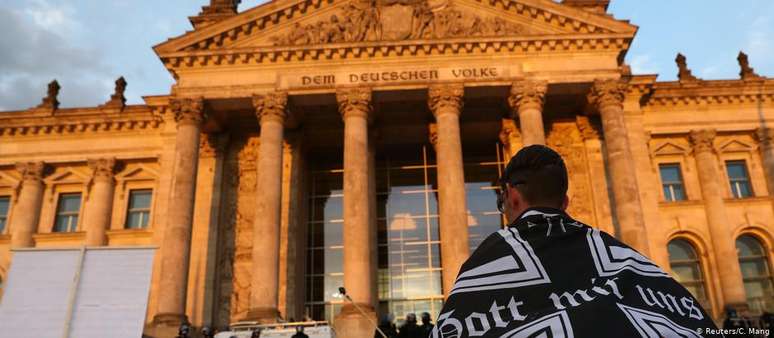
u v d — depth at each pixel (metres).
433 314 57.44
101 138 63.38
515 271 3.72
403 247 60.12
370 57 52.81
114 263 15.66
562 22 52.88
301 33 53.44
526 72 52.00
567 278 3.66
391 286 58.75
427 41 52.09
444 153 49.72
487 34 52.81
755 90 60.88
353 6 54.03
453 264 46.34
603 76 51.94
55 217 62.53
